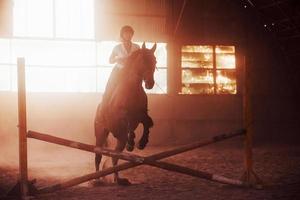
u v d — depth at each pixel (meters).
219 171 9.82
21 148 6.58
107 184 7.92
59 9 17.42
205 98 18.58
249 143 7.34
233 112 18.72
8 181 8.52
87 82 17.75
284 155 13.12
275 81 19.12
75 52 17.61
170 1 18.30
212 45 18.66
